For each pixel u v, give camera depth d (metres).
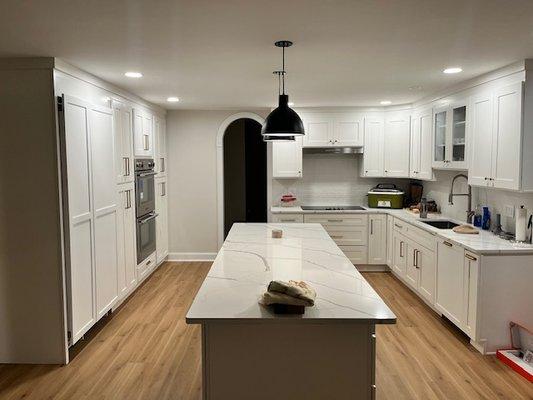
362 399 2.09
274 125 3.16
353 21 2.39
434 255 4.18
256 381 2.08
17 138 3.16
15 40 2.69
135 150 4.87
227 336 2.06
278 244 3.50
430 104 5.03
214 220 6.52
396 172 5.98
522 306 3.37
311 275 2.58
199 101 5.51
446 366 3.26
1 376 3.12
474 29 2.53
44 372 3.18
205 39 2.71
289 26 2.47
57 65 3.15
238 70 3.62
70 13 2.23
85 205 3.52
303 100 5.42
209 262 6.50
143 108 5.25
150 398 2.85
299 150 6.12
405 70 3.64
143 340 3.75
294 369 2.07
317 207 6.29
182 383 3.03
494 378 3.08
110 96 4.20
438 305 4.11
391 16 2.31
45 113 3.13
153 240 5.62
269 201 6.52
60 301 3.25
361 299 2.14
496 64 3.41
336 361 2.07
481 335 3.38
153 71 3.64
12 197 3.20
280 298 1.95
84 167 3.50
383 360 3.36
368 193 6.23
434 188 5.71
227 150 7.63
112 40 2.71
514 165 3.32
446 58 3.22
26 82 3.12
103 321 4.18
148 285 5.37
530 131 3.25
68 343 3.32
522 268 3.33
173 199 6.49
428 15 2.30
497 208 4.09
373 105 5.89
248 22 2.40
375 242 5.91
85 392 2.92
